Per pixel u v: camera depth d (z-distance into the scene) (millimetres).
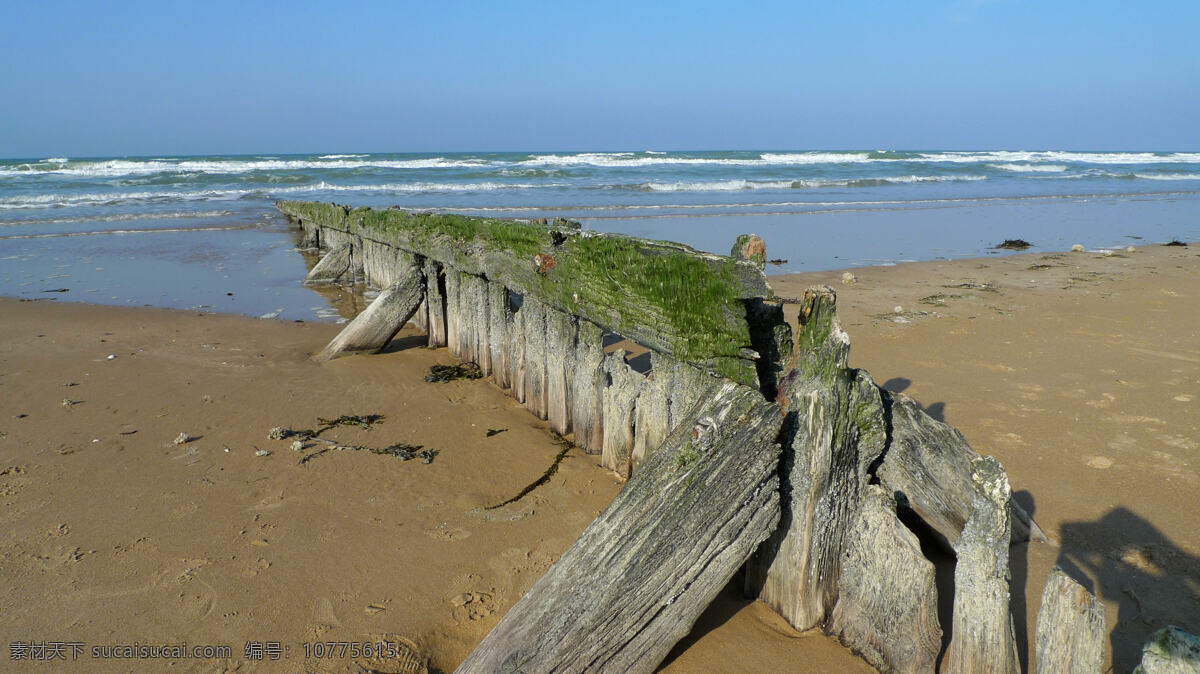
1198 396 5980
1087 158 62406
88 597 3424
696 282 3438
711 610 3355
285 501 4367
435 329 7672
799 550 3113
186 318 9133
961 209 22688
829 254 14211
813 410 2982
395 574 3668
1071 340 7742
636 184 29953
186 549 3834
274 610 3375
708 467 2910
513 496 4469
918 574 2793
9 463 4797
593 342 4828
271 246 15352
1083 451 4973
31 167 34312
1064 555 3754
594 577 2807
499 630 2826
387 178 32562
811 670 2988
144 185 28984
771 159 49812
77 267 12664
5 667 2971
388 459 4965
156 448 5086
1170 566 3627
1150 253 14203
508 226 5668
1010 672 2570
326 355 7344
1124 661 2973
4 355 7277
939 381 6438
